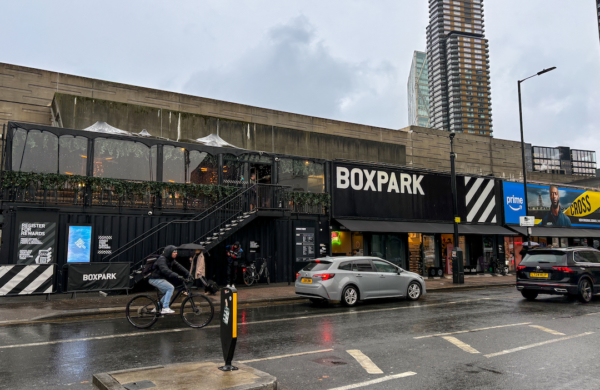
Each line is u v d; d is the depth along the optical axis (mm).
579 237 29328
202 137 23344
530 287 13555
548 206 29000
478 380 5566
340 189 21266
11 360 6480
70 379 5539
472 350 7172
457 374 5832
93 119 20906
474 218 25672
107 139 16734
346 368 6094
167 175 17609
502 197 26891
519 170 37031
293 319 10398
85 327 9305
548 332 8680
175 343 7645
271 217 19031
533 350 7184
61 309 11102
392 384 5398
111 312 11109
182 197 17031
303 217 20031
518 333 8586
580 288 12977
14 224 13961
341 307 12578
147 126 22141
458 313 11250
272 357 6680
